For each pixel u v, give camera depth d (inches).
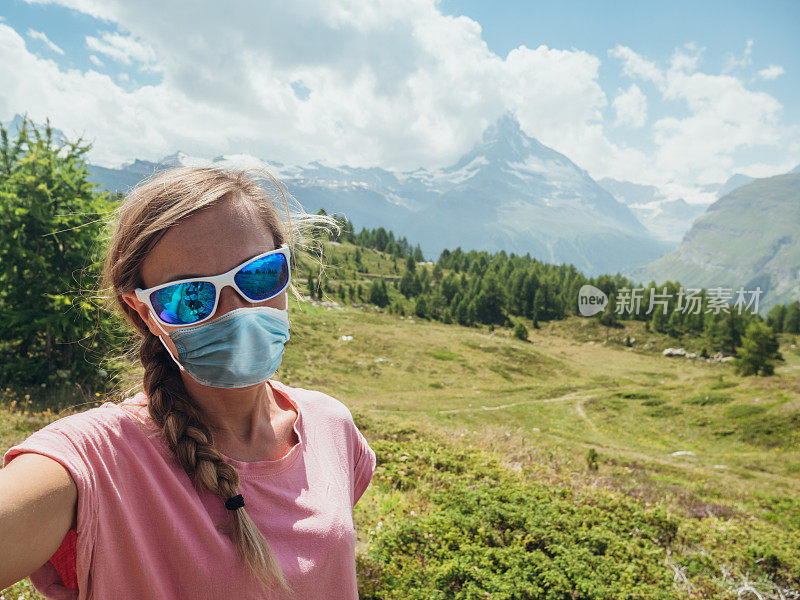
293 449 43.1
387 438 480.7
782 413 1547.7
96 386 408.5
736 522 416.2
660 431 1605.6
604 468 791.1
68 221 402.0
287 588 35.5
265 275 40.3
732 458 1290.6
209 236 37.5
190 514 33.6
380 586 201.0
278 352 42.2
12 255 388.2
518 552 237.6
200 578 32.4
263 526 36.9
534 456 595.2
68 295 385.7
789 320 4623.5
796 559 309.0
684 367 3587.6
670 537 332.2
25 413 319.9
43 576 31.7
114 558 30.8
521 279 4977.9
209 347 37.5
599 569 237.5
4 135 407.8
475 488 330.6
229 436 41.1
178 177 39.1
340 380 1943.9
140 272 38.7
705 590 253.1
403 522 251.4
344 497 45.4
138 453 34.2
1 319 381.1
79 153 432.8
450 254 6688.0
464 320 4522.6
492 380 2444.6
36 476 28.5
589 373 3002.0
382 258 6299.2
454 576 210.7
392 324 3275.1
